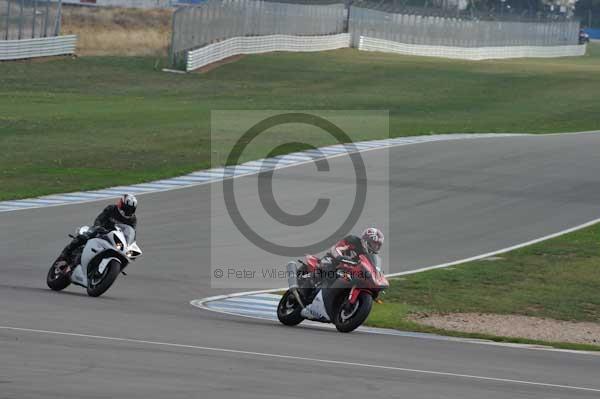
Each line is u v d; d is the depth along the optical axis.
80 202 91.38
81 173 106.75
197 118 151.88
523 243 83.81
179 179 104.50
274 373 34.25
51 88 184.75
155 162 114.38
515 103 198.00
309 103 177.38
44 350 35.44
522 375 38.91
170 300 56.78
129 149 122.88
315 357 39.19
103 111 157.62
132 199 56.09
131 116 152.38
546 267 75.50
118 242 55.44
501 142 139.00
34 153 118.31
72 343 37.59
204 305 56.25
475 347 48.34
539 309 62.56
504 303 63.62
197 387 30.72
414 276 70.44
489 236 85.94
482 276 71.38
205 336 42.88
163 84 197.12
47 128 137.75
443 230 87.19
